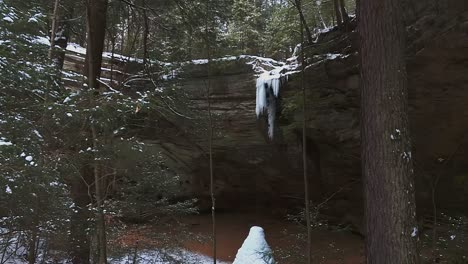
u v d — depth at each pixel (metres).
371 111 3.97
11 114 3.54
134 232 6.66
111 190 6.13
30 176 3.18
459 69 6.71
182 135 11.44
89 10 6.27
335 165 10.31
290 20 8.49
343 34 8.59
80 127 4.12
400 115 3.91
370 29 4.05
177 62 9.88
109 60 11.79
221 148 12.52
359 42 4.23
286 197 13.36
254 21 15.92
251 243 5.21
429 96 7.35
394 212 3.78
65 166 3.95
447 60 6.67
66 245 4.39
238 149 12.36
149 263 6.84
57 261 4.49
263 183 13.57
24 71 3.65
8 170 3.02
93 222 4.72
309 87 8.82
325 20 14.84
